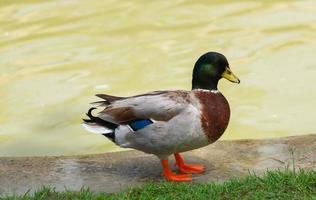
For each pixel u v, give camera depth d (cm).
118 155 1048
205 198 869
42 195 894
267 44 1745
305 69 1609
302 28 1822
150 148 929
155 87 1549
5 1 2078
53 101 1515
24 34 1861
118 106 933
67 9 2008
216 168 988
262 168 978
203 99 938
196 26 1866
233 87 1552
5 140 1373
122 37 1817
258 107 1456
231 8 1972
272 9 1952
